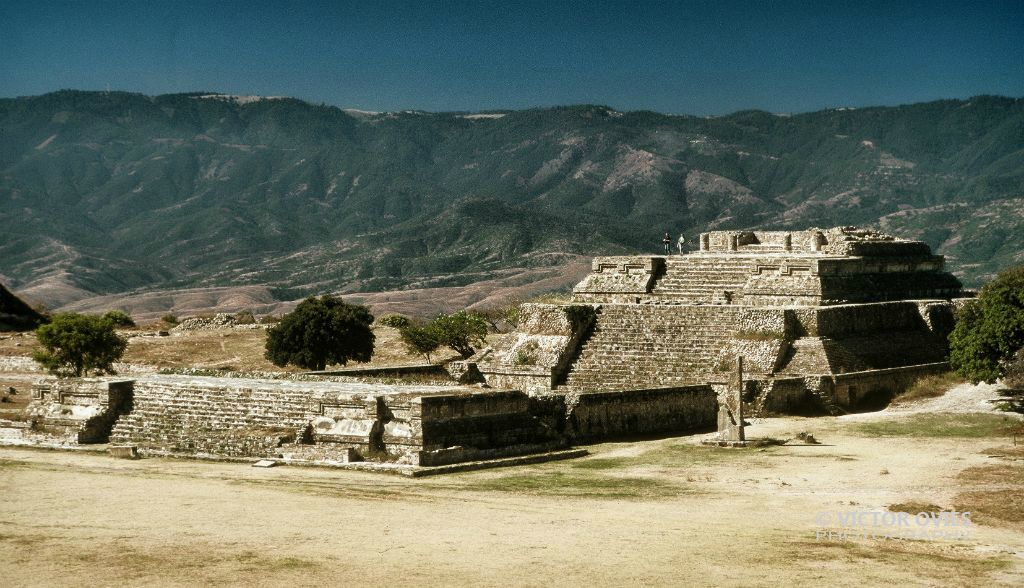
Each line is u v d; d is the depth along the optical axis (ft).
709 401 235.81
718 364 255.91
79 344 301.22
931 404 242.78
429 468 172.76
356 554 118.21
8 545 120.47
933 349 282.77
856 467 178.50
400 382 228.43
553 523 135.95
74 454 194.49
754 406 237.86
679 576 112.57
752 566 117.19
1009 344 228.43
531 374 266.36
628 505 149.69
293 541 123.65
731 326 266.16
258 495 151.23
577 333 277.03
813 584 111.24
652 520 139.44
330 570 111.75
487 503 148.56
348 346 327.26
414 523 134.00
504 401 195.31
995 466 176.04
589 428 210.18
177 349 393.29
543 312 280.31
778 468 179.42
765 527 136.56
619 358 268.82
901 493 157.99
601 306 285.23
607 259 316.40
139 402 212.84
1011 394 241.55
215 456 186.39
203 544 121.70
